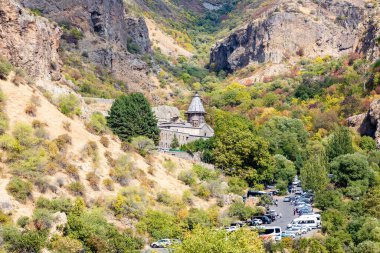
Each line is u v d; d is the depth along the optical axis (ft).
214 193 432.25
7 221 292.61
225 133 528.63
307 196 485.56
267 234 365.81
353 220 388.78
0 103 364.79
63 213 314.35
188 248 267.39
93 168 379.14
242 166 509.35
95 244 297.12
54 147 362.33
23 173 332.39
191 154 531.50
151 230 350.84
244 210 404.16
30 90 397.60
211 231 279.08
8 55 408.87
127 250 307.99
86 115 439.22
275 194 505.25
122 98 522.88
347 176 501.97
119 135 484.74
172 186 423.23
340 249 344.08
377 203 422.00
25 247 275.18
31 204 317.22
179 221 370.53
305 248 338.75
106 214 349.41
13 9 418.92
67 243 287.48
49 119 388.78
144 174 410.52
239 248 271.49
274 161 526.57
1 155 334.85
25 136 352.90
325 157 539.29
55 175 348.38
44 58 448.65
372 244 345.10
